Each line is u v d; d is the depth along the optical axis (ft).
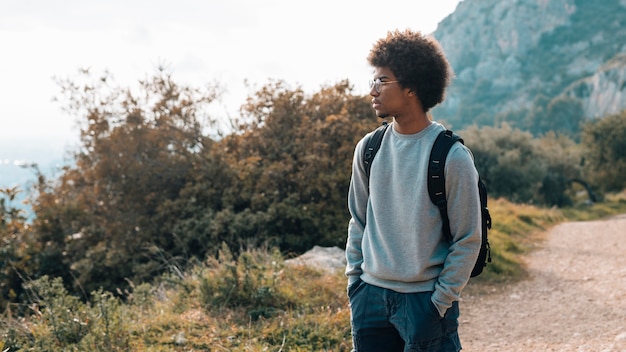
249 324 14.02
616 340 15.78
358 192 7.81
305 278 17.87
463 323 19.07
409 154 7.11
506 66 582.35
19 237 30.81
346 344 13.34
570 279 25.95
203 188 29.84
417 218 6.95
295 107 33.32
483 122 508.53
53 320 13.55
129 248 29.37
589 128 149.59
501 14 630.33
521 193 105.70
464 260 6.88
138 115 32.45
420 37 7.20
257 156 31.86
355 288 7.69
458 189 6.81
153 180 31.53
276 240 26.68
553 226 52.95
